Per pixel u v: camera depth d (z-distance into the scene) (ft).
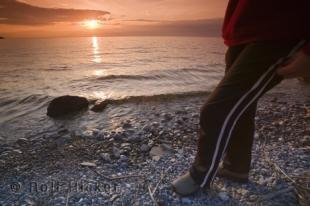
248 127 9.09
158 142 14.96
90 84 41.37
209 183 8.63
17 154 14.21
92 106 24.95
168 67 65.00
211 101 7.77
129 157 13.17
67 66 78.23
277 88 31.99
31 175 11.58
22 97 30.86
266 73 7.23
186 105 25.41
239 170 9.65
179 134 16.30
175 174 10.94
